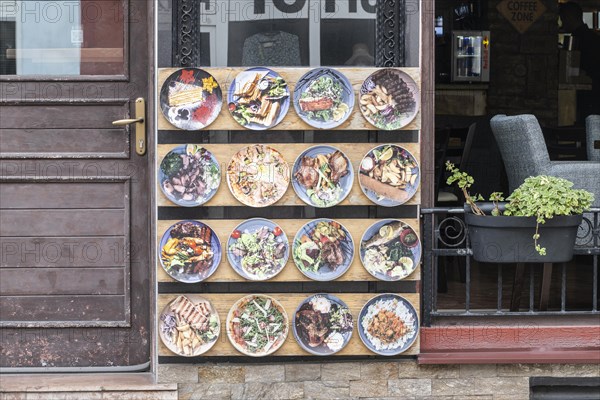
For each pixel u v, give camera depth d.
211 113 4.86
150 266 5.13
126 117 5.12
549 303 6.08
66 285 5.15
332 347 4.95
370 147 4.92
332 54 5.00
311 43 5.00
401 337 4.98
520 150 5.64
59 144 5.12
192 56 4.94
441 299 6.21
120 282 5.16
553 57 10.40
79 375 5.11
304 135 4.93
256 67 4.86
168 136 4.89
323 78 4.88
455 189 7.35
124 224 5.14
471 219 5.04
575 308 5.89
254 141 4.91
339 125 4.88
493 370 5.06
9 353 5.16
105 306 5.17
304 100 4.88
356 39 5.00
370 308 4.96
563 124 10.45
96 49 5.15
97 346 5.18
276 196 4.88
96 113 5.13
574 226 5.03
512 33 10.36
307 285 4.96
